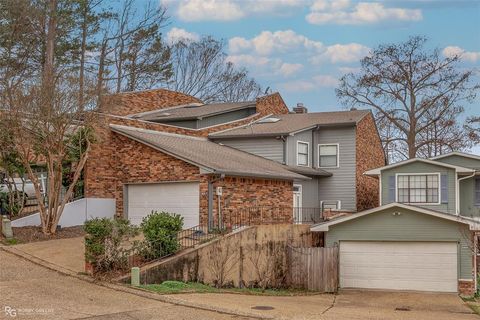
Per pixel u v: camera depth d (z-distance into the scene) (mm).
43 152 20984
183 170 23609
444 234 21906
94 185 24594
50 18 32938
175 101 38906
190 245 18719
